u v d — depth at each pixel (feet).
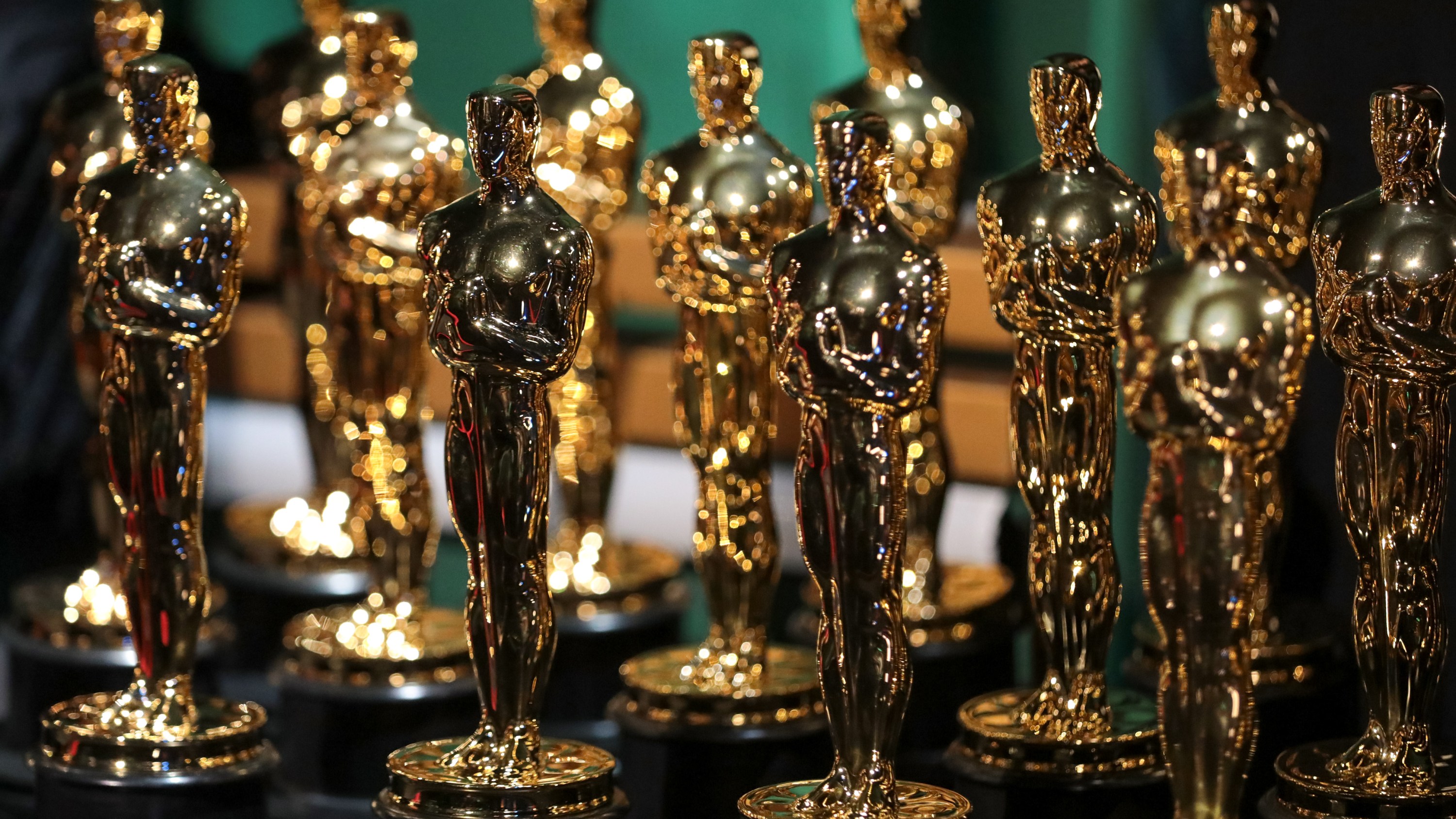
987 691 5.06
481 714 4.06
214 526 7.11
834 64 7.09
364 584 5.81
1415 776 3.80
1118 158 6.36
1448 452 3.84
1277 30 5.22
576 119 5.14
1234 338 3.09
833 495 3.48
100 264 3.97
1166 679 3.26
